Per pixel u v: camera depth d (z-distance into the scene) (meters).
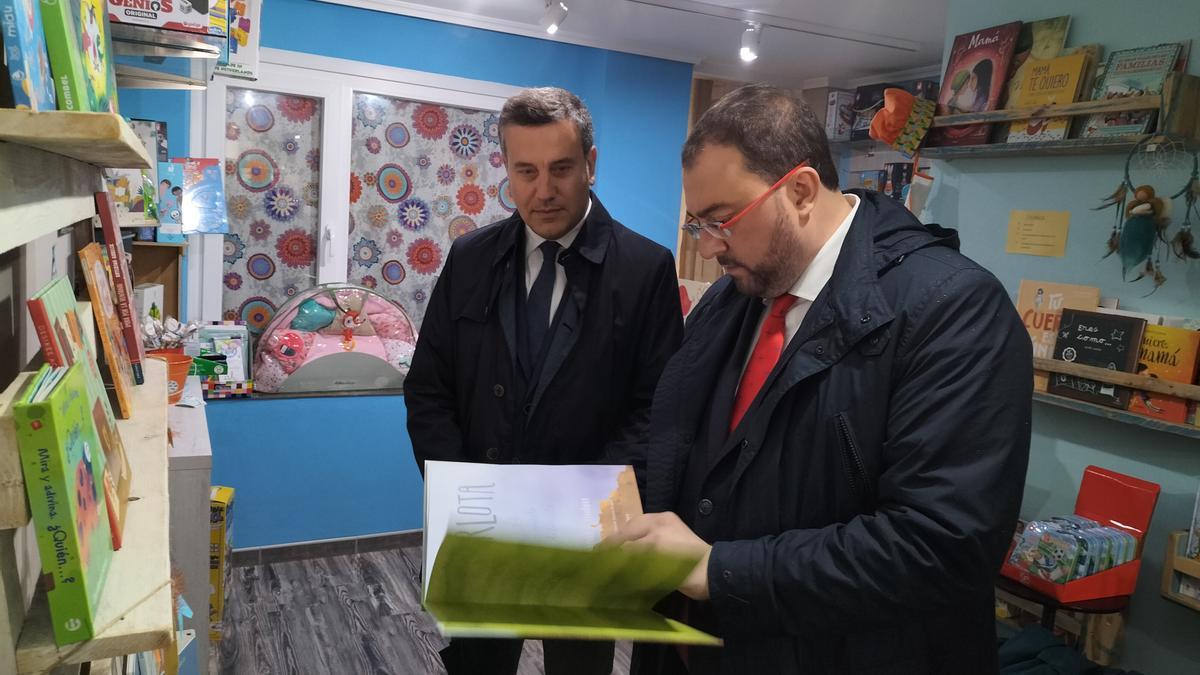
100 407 0.92
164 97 3.68
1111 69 2.37
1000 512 0.94
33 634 0.68
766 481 1.10
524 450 1.78
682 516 1.23
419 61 4.17
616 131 4.65
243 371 3.55
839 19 3.88
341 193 4.10
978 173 2.83
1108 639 2.41
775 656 1.08
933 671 1.07
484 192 4.49
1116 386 2.28
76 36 0.88
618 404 1.83
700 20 4.01
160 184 2.98
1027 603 2.57
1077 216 2.52
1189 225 2.20
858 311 1.04
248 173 3.96
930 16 3.73
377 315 3.85
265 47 3.85
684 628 0.90
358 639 3.05
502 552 0.84
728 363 1.23
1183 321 2.18
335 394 3.69
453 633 0.76
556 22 3.71
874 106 4.87
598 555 0.87
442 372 1.88
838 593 0.97
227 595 3.20
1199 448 2.22
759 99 1.08
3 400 0.68
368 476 3.80
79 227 1.75
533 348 1.79
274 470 3.62
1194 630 2.22
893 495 0.99
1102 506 2.39
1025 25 2.62
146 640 0.69
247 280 4.04
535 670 2.93
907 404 1.00
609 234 1.80
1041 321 2.56
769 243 1.08
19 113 0.65
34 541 1.00
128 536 0.85
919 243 1.09
